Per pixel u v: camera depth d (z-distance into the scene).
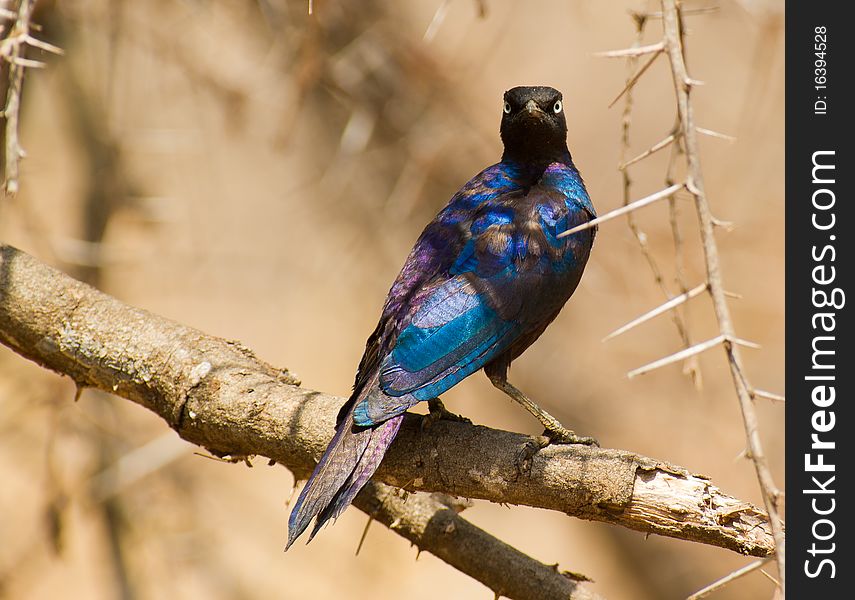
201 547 15.05
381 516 8.12
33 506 15.16
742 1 9.35
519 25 14.73
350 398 7.19
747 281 16.27
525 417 19.05
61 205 13.77
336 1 11.85
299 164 15.16
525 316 8.05
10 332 7.77
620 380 17.00
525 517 19.61
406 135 12.45
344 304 18.97
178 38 12.46
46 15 12.20
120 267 14.26
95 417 12.56
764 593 18.64
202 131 12.75
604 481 6.39
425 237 8.38
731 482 17.00
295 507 6.50
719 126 15.81
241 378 7.34
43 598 15.97
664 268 15.02
